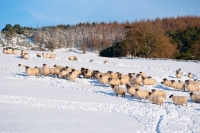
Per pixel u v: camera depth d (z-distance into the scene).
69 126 13.20
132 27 86.50
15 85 23.97
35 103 18.02
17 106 16.95
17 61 39.34
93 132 12.38
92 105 18.22
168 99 21.80
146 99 21.06
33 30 164.50
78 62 44.88
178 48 93.12
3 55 45.31
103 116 15.52
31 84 24.86
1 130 12.08
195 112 17.17
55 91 22.50
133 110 17.17
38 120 14.03
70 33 141.62
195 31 104.94
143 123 14.22
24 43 124.19
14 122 13.45
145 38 78.25
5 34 126.94
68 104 18.19
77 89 24.05
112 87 23.27
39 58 45.59
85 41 132.00
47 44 121.88
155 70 43.12
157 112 16.80
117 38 127.69
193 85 25.83
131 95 22.61
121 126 13.54
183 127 13.55
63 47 124.69
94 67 40.03
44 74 29.30
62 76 28.58
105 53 84.75
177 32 107.06
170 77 35.97
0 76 27.73
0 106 16.70
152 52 77.88
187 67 47.81
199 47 86.19
